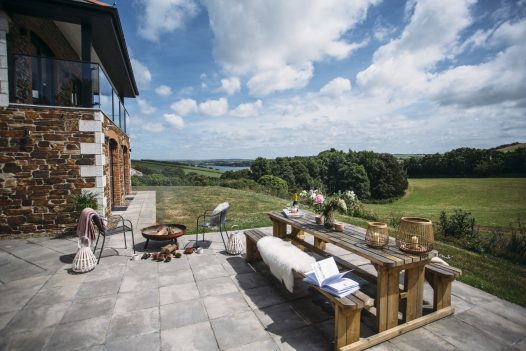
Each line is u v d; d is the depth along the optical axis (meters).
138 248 5.11
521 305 3.19
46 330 2.64
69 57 8.90
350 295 2.40
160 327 2.71
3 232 5.62
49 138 5.76
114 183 9.63
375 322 2.80
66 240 5.55
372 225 3.02
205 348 2.41
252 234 4.40
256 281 3.76
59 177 5.87
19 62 5.60
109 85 7.43
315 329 2.71
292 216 4.53
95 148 6.05
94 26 6.48
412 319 2.79
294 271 3.01
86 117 5.96
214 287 3.57
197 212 9.43
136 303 3.16
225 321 2.82
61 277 3.83
